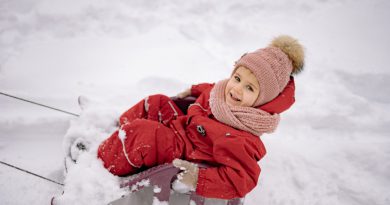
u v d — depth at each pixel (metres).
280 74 1.61
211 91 1.78
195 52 3.22
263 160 2.28
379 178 2.24
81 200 1.46
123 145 1.58
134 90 2.72
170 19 3.63
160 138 1.63
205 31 3.51
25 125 2.33
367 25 3.82
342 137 2.55
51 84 2.69
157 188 1.50
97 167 1.58
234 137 1.58
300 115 2.66
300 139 2.50
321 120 2.65
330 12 3.99
